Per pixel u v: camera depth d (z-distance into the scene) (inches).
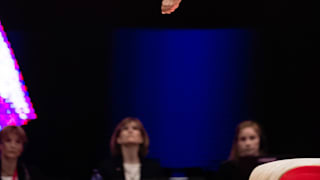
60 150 776.3
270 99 780.0
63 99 775.1
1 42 730.8
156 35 785.6
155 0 743.7
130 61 787.4
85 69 776.9
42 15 739.4
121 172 442.3
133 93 790.5
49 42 757.3
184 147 792.3
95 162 780.6
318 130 764.0
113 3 741.9
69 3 738.8
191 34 788.0
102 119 786.2
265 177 155.3
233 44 786.8
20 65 746.8
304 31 751.1
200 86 803.4
